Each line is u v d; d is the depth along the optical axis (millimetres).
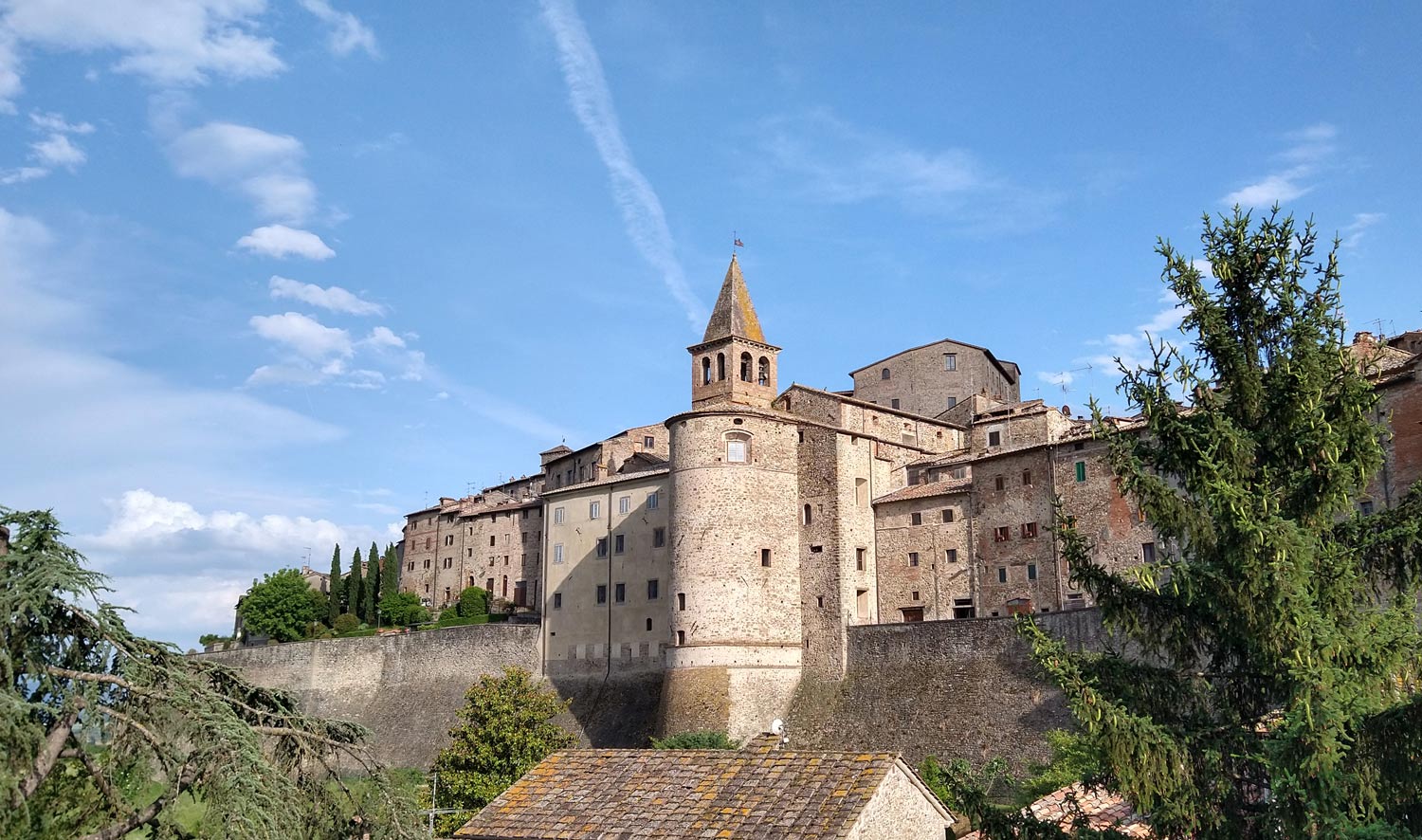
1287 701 23984
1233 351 25859
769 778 28016
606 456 114812
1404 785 22094
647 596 87938
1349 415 24516
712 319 92812
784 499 82312
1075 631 65062
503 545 130125
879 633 75938
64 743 16594
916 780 27859
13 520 17328
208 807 16844
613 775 30312
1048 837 26328
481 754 61906
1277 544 23125
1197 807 23875
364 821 19625
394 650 104562
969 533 82812
